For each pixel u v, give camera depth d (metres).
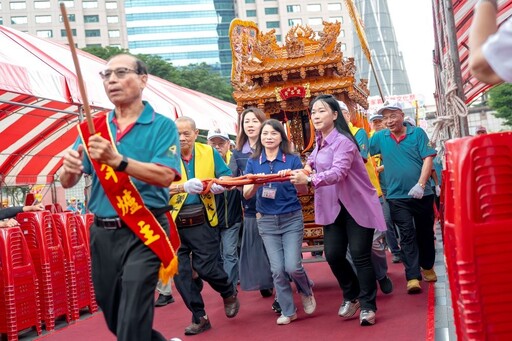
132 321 3.76
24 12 125.69
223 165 7.00
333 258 6.43
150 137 3.99
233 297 7.22
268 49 9.40
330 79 9.37
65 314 8.32
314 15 139.00
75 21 128.75
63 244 8.42
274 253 6.79
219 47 148.75
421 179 7.66
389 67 83.12
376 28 84.31
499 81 2.72
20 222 7.96
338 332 6.18
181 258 6.80
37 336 7.53
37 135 14.00
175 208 6.69
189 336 6.72
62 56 11.75
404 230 7.79
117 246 3.97
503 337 2.86
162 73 61.97
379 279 7.75
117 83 3.99
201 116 17.42
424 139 7.82
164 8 146.62
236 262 7.95
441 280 8.45
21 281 7.39
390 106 7.72
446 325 5.90
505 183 2.85
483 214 2.87
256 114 7.74
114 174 3.87
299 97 9.53
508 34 2.57
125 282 3.82
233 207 7.92
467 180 2.87
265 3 140.00
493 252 2.85
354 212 6.21
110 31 135.00
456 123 4.85
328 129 6.40
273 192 6.70
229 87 68.31
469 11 8.12
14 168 14.82
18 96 11.59
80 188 27.03
